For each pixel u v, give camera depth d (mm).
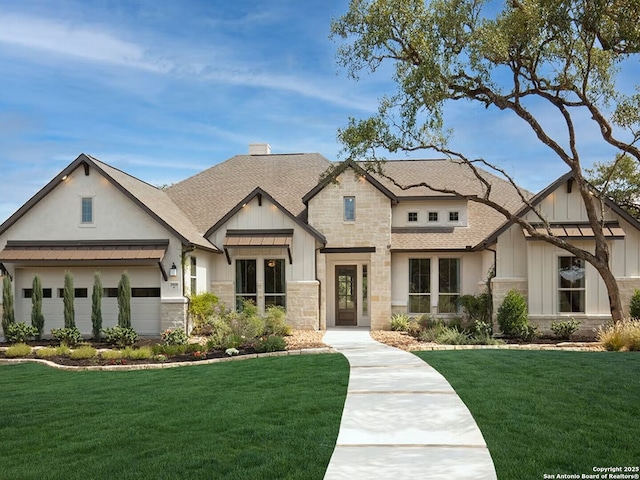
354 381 11055
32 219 21328
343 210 23250
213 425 8203
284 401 9508
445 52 17078
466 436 7520
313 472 6273
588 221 20688
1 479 6320
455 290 23656
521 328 19391
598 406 8703
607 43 17234
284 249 22891
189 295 21203
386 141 17906
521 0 18031
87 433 8086
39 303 20234
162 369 14156
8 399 10602
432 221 24578
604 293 20469
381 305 22938
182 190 27562
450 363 12797
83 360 15898
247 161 29281
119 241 20984
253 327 18734
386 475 6188
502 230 20656
